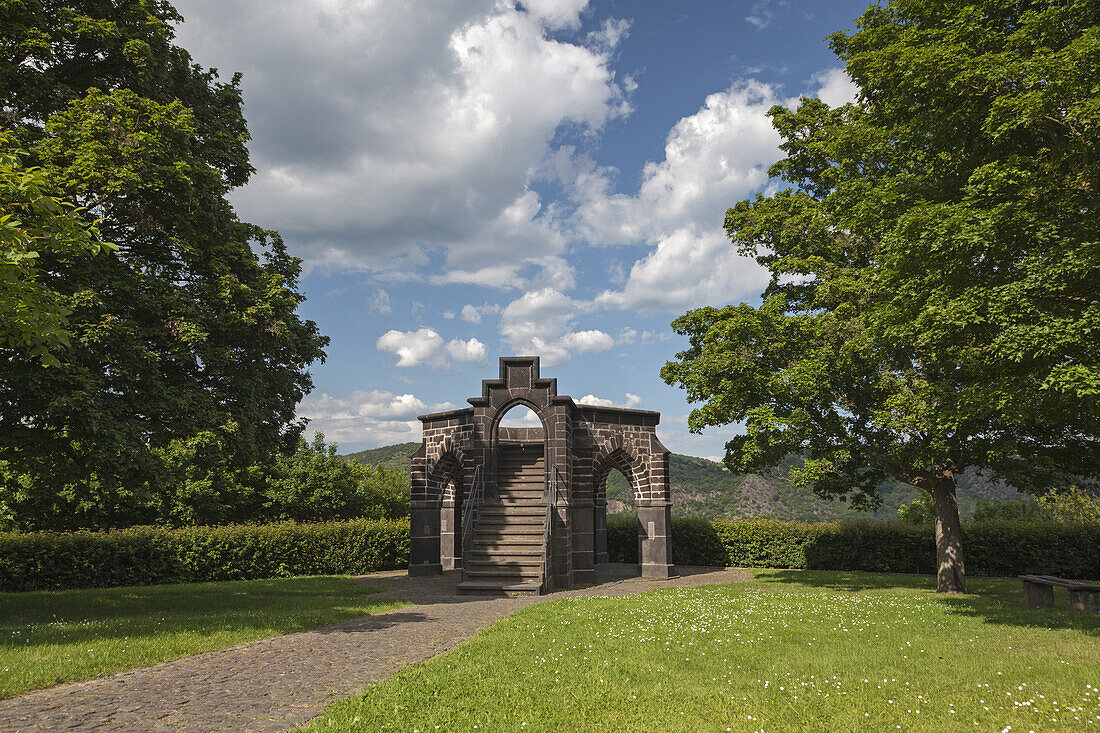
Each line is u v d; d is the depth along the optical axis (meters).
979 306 9.97
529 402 19.70
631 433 21.69
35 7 12.59
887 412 15.32
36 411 11.50
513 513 18.86
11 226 7.13
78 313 11.37
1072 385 8.85
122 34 13.88
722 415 18.16
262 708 6.21
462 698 6.39
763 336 17.56
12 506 26.47
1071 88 9.39
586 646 8.77
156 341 13.09
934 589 16.64
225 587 18.09
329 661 8.22
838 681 6.97
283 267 17.11
